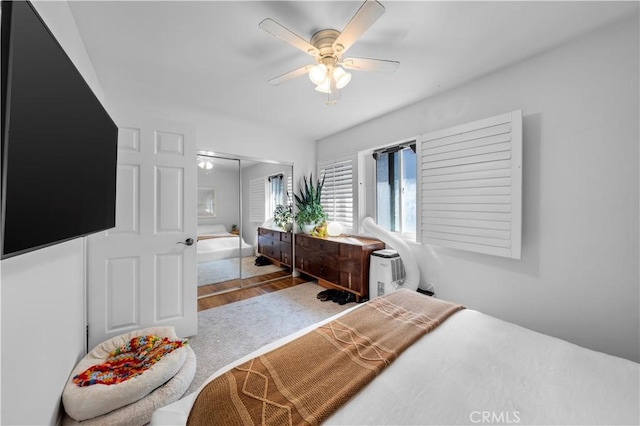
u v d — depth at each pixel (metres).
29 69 0.66
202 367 1.78
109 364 1.50
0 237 0.56
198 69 2.07
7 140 0.58
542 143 1.86
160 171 2.13
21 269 0.86
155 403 1.30
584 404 0.79
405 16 1.47
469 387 0.87
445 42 1.72
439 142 2.37
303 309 2.76
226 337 2.18
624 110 1.54
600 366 0.97
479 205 2.09
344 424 0.73
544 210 1.86
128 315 2.00
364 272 2.90
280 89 2.43
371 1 1.10
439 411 0.78
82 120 1.03
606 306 1.61
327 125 3.48
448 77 2.19
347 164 3.65
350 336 1.20
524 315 1.97
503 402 0.81
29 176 0.68
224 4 1.38
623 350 1.55
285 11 1.44
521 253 1.98
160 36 1.66
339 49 1.50
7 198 0.58
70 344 1.43
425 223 2.50
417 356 1.06
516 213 1.88
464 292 2.36
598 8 1.43
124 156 2.00
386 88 2.39
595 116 1.63
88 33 1.62
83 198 1.06
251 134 3.43
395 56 1.88
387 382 0.91
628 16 1.49
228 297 3.13
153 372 1.37
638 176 1.50
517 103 1.98
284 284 3.64
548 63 1.83
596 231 1.64
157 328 1.89
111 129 1.47
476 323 1.34
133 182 2.03
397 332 1.22
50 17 1.14
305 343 1.14
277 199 3.82
